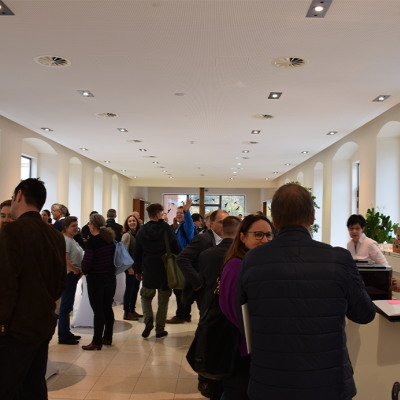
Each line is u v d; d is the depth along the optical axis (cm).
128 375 345
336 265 151
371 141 774
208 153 1135
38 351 221
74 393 308
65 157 1100
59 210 639
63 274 231
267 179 1847
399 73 484
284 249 155
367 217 650
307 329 145
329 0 322
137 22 362
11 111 700
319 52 423
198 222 616
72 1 329
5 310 188
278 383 143
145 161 1324
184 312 533
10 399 199
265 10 338
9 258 194
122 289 638
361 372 237
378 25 363
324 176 1127
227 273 200
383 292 271
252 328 155
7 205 313
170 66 468
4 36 396
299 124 761
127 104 641
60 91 577
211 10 339
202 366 206
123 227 598
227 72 484
